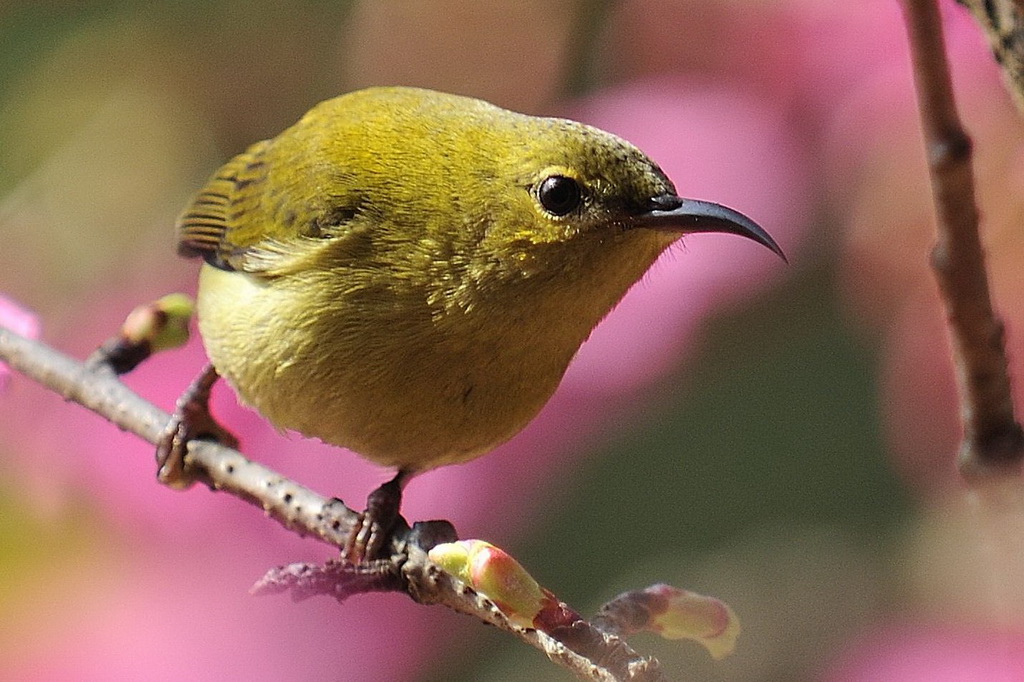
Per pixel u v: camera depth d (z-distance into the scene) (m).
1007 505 1.51
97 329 1.61
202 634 1.59
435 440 1.54
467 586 1.51
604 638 1.50
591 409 1.60
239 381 1.55
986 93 1.58
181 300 1.56
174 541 1.59
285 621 1.59
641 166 1.53
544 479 1.60
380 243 1.54
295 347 1.54
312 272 1.54
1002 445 1.51
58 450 1.60
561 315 1.54
